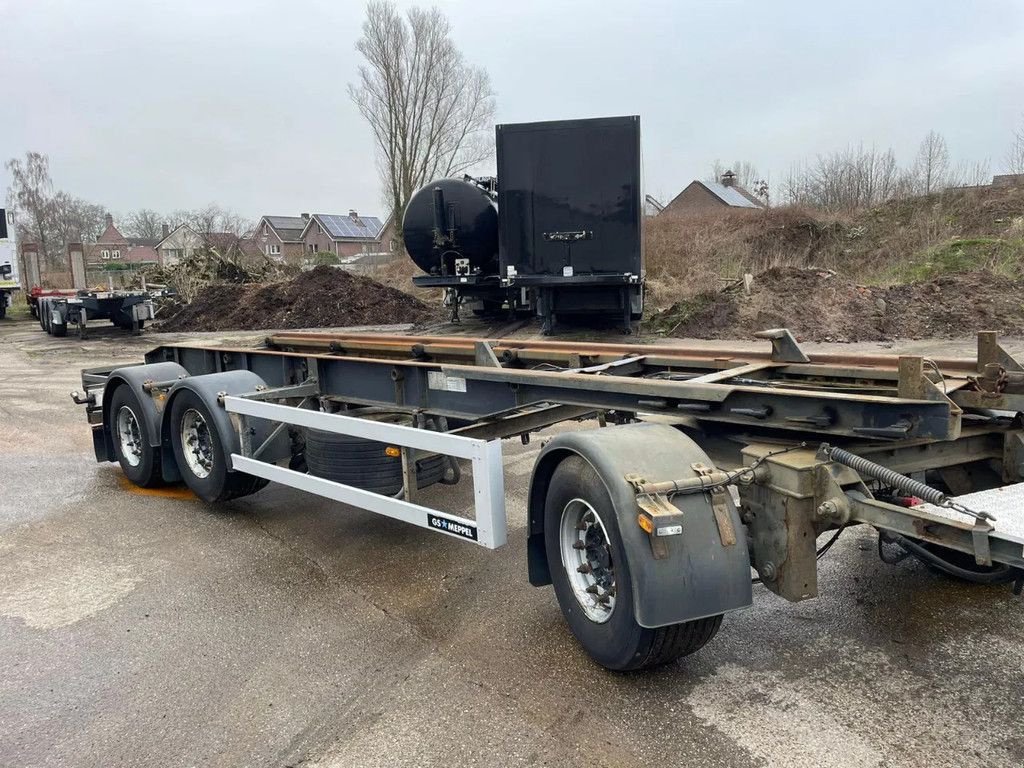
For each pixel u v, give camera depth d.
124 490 6.05
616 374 4.60
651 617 2.67
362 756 2.62
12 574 4.36
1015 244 19.42
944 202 25.09
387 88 41.06
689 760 2.54
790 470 2.86
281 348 7.18
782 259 23.19
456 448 3.47
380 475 4.37
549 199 14.16
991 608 3.57
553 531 3.27
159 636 3.56
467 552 4.52
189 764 2.62
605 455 2.89
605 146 13.84
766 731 2.68
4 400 10.64
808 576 2.91
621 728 2.73
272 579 4.20
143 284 26.38
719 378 3.82
